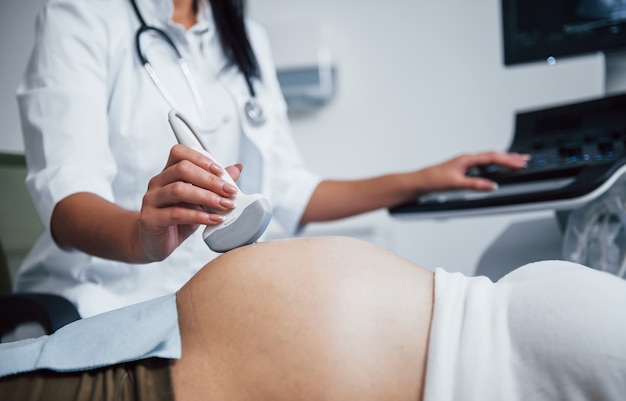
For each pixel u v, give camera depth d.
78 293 0.91
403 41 1.70
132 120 0.95
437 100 1.68
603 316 0.37
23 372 0.45
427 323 0.42
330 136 1.77
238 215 0.52
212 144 1.02
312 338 0.42
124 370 0.45
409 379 0.41
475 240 1.64
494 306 0.40
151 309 0.49
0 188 1.08
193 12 1.13
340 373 0.41
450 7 1.65
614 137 0.99
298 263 0.47
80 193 0.78
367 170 1.75
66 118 0.85
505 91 1.62
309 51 1.69
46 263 0.95
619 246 0.88
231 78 1.11
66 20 0.93
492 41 1.62
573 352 0.36
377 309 0.43
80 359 0.45
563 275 0.40
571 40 1.20
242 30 1.13
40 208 0.81
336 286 0.44
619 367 0.35
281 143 1.26
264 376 0.42
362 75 1.74
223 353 0.44
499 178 1.02
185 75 0.99
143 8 1.03
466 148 1.66
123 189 0.96
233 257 0.50
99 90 0.91
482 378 0.38
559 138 1.07
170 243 0.61
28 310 0.73
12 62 1.49
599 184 0.83
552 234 1.08
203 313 0.46
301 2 1.78
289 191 1.24
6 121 1.47
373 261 0.47
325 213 1.24
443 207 1.02
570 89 1.57
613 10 1.16
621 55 1.17
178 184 0.54
